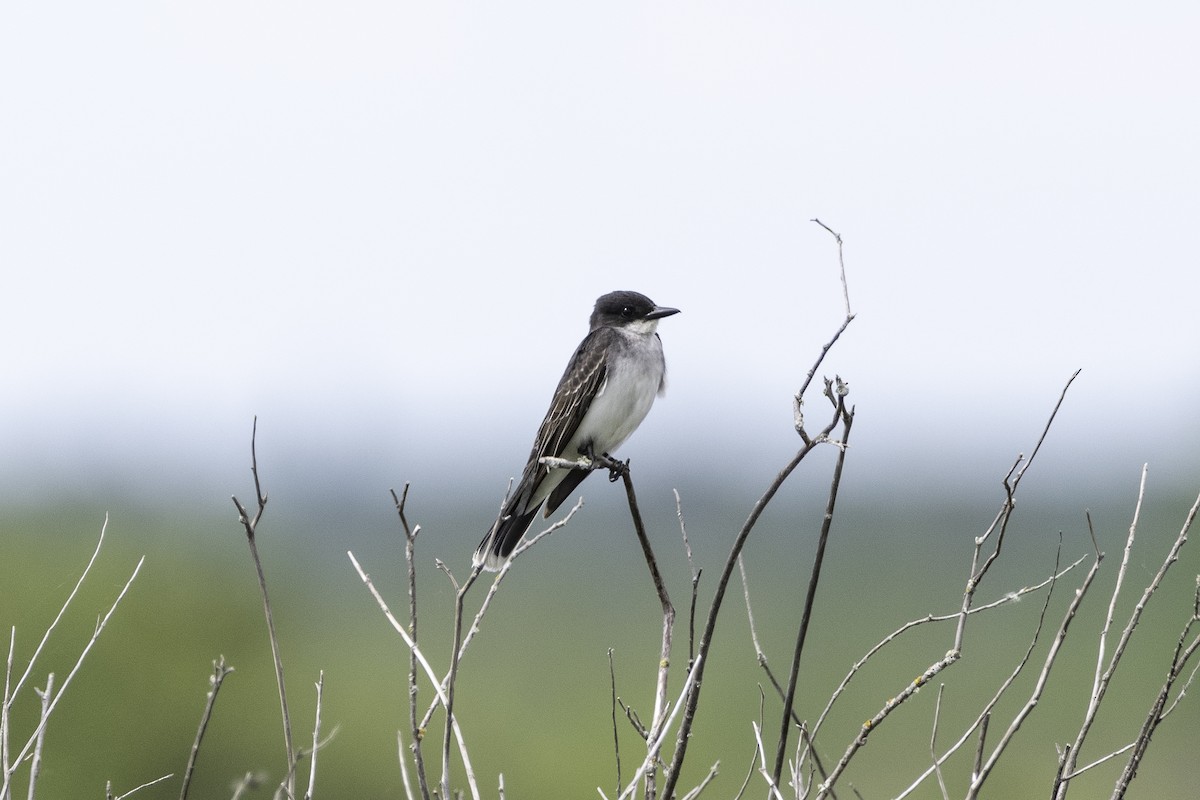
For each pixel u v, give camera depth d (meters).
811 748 6.07
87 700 13.73
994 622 19.67
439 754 14.02
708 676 17.73
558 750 14.89
